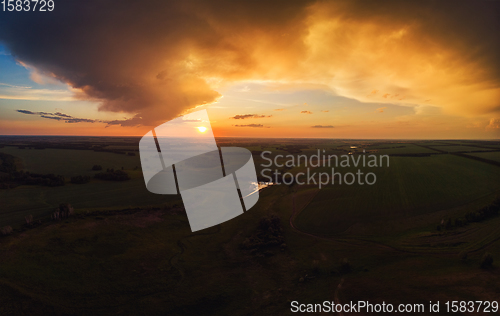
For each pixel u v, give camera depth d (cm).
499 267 2853
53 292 2788
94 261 3428
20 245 3562
